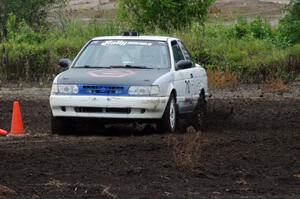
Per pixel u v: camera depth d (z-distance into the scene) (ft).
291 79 150.71
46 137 80.23
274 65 152.56
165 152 68.08
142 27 175.63
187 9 175.63
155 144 71.61
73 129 83.46
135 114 79.56
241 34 177.68
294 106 118.83
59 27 192.75
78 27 179.01
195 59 154.71
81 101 79.82
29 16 198.80
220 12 280.10
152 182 56.49
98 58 86.74
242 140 75.82
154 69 84.48
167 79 82.17
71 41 164.35
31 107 115.65
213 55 155.43
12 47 156.56
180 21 176.76
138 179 57.41
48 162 63.36
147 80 80.18
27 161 63.77
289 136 79.66
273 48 161.48
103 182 56.24
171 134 79.92
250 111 111.75
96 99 79.51
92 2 330.34
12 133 84.64
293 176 59.47
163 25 176.14
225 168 61.77
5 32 187.73
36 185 55.01
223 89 143.74
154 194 52.60
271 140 76.23
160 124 81.46
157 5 175.11
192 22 176.76
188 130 70.28
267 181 57.77
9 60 154.10
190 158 62.49
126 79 80.23
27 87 146.00
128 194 52.49
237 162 64.08
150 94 79.56
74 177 57.77
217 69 152.76
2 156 65.77
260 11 297.33
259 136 79.66
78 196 51.75
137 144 71.82
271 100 128.06
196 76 93.45
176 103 84.94
